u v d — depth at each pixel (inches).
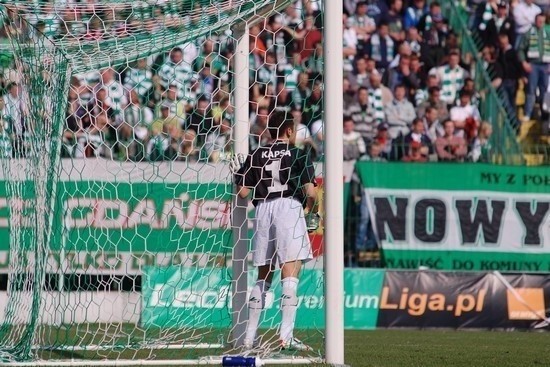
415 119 2225.6
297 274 1002.7
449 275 1782.7
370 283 1768.0
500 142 2228.1
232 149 1107.3
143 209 1518.2
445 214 1905.8
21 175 1052.5
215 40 1310.3
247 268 1064.8
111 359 914.1
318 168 1647.4
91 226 1302.9
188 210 1346.0
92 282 1405.0
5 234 1688.0
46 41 995.9
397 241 1894.7
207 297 1200.8
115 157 1678.2
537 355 1133.1
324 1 888.9
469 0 2361.0
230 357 829.8
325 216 882.1
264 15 1069.8
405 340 1413.6
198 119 1710.1
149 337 1132.5
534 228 1927.9
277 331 1101.7
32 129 971.9
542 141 2314.2
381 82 2263.8
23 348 928.9
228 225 1226.6
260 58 1990.7
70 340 1112.8
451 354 1122.0
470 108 2261.3
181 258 1327.5
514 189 1926.7
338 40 885.2
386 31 2315.5
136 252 1496.1
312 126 1815.9
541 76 2343.8
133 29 1045.8
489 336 1565.0
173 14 1032.2
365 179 1898.4
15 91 1123.3
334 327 875.4
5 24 999.6
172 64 1659.7
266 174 1012.5
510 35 2353.6
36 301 929.5
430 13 2342.5
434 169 1908.2
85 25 1016.9
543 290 1795.0
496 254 1916.8
